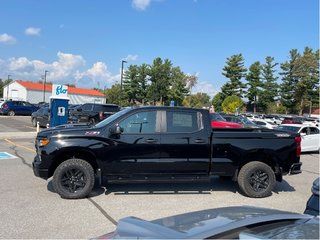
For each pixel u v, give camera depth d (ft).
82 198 25.08
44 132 26.09
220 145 26.63
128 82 282.36
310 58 278.87
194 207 23.72
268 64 278.26
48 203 23.65
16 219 20.25
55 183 24.70
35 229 18.74
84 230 18.81
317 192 17.37
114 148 25.66
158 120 26.40
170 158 26.11
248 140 27.02
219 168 26.71
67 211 22.03
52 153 25.03
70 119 88.69
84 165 25.05
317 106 296.51
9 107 147.84
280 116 184.55
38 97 323.78
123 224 9.10
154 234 8.11
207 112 27.02
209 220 9.00
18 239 17.25
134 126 26.14
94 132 25.72
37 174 25.46
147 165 25.93
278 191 29.27
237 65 282.15
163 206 23.76
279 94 285.23
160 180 26.17
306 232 7.91
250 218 8.94
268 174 26.96
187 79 315.58
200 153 26.43
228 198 26.32
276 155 27.30
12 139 65.00
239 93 282.97
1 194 25.59
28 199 24.45
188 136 26.35
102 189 27.86
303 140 57.93
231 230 8.09
